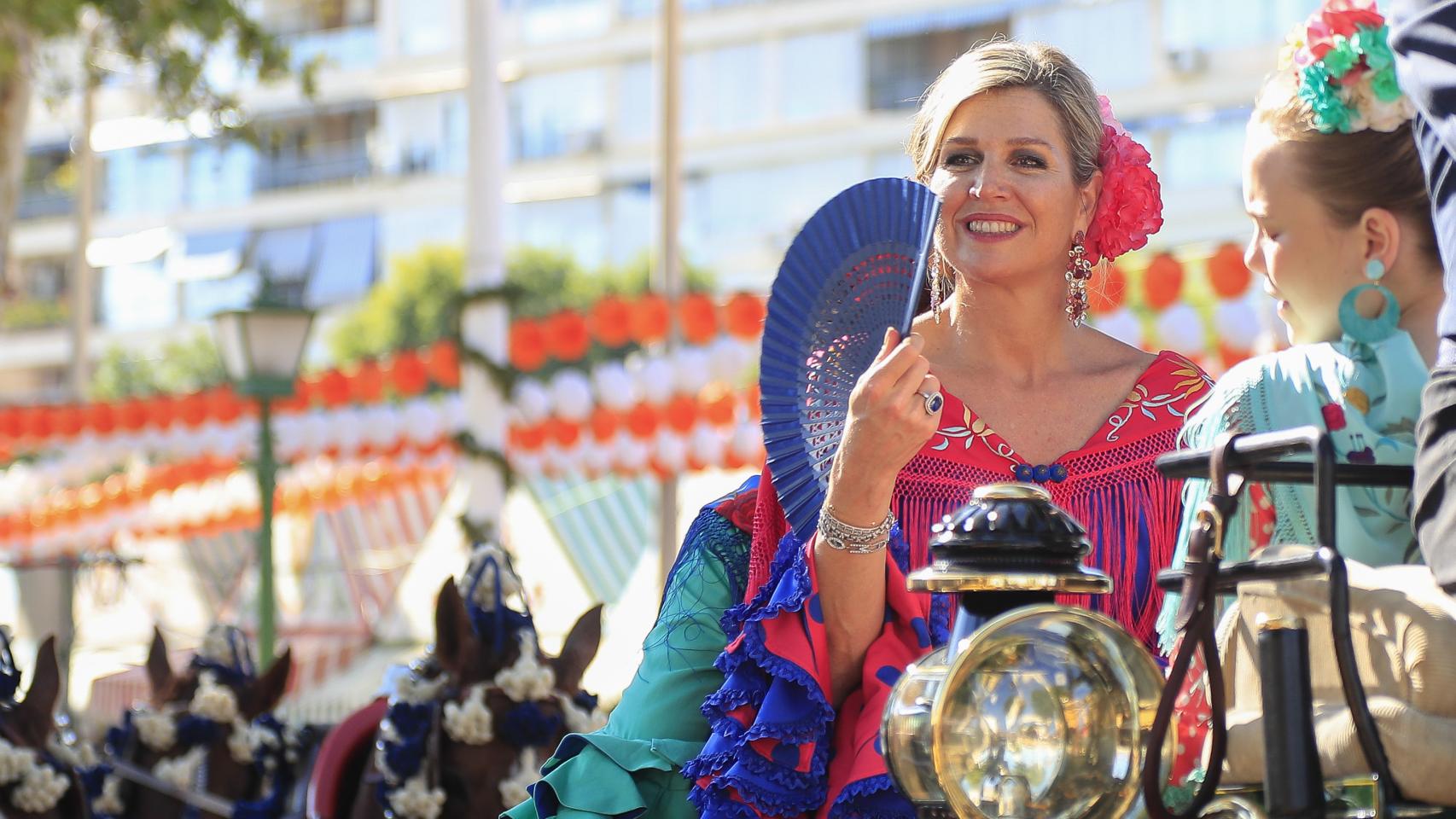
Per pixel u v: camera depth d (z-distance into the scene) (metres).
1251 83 32.34
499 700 4.97
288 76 18.67
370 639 17.14
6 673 5.98
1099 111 3.12
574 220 41.59
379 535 18.56
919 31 37.25
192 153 48.12
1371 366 3.01
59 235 50.47
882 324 2.70
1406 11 2.51
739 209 39.41
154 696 7.26
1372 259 3.07
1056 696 1.88
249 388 12.39
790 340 2.81
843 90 38.19
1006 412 3.11
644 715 2.96
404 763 4.95
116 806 6.73
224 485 19.19
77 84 19.50
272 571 12.46
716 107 39.78
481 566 5.24
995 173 3.02
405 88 45.22
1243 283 9.23
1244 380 3.08
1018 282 3.09
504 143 13.77
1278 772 1.91
